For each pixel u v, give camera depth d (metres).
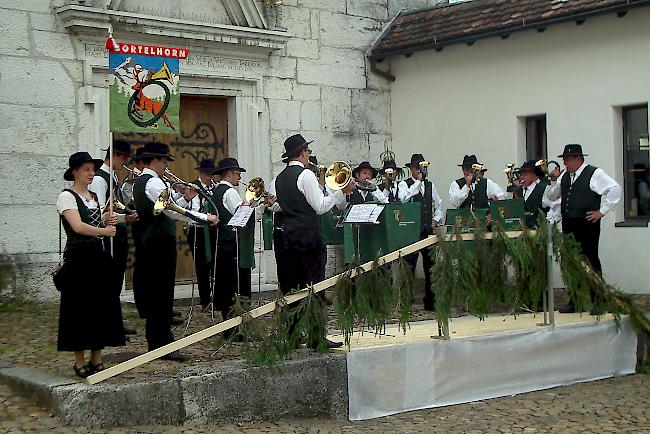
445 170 12.32
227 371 5.65
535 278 6.92
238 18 11.03
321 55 12.08
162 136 10.65
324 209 6.30
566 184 8.30
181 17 10.55
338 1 12.30
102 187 7.52
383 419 6.08
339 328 6.24
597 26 10.53
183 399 5.47
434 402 6.43
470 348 6.59
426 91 12.52
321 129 12.07
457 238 6.44
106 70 9.95
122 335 5.76
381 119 12.85
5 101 9.23
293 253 6.40
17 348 7.04
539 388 7.01
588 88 10.66
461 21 11.91
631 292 10.30
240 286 7.67
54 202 9.58
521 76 11.36
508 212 8.40
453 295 6.40
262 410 5.75
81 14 9.52
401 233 6.77
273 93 11.53
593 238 8.16
